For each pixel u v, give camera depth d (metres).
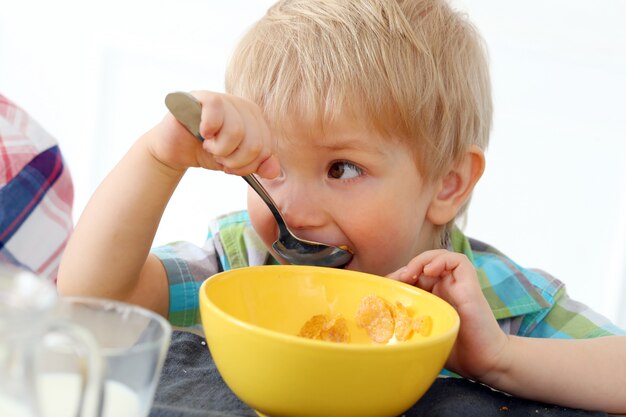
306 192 0.97
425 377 0.57
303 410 0.54
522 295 1.16
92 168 2.67
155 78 2.63
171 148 0.82
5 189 1.17
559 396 0.81
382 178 0.99
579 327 1.13
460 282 0.82
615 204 2.47
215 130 0.75
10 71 2.64
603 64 2.44
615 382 0.83
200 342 0.79
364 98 0.96
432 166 1.06
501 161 2.52
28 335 0.39
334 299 0.77
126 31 2.62
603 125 2.47
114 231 0.87
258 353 0.53
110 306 0.51
